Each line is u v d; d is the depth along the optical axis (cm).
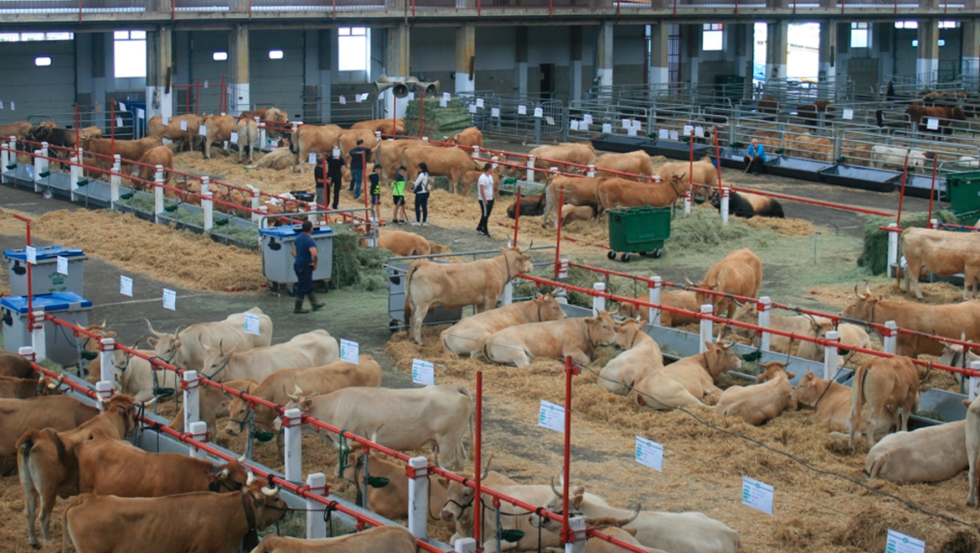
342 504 958
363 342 1661
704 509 1073
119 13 3491
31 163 3095
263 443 1243
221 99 3719
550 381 1450
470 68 4228
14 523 1065
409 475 951
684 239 2286
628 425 1302
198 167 3192
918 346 1547
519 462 1190
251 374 1323
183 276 2034
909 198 2936
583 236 2389
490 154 3238
